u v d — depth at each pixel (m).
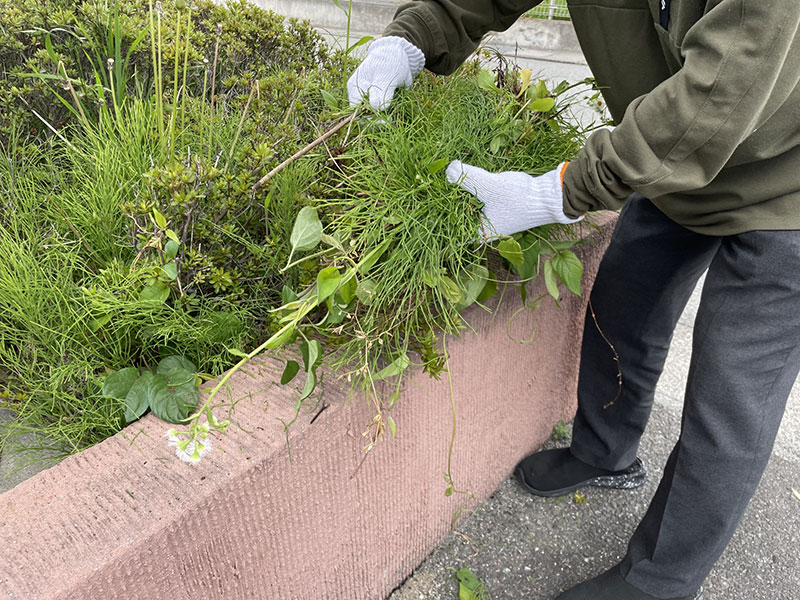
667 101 0.97
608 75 1.35
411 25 1.48
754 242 1.16
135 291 1.19
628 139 1.01
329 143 1.40
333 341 1.18
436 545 1.78
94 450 1.00
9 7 1.83
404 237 1.13
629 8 1.23
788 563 1.79
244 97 1.70
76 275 1.46
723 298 1.24
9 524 0.85
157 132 1.58
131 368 1.17
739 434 1.24
